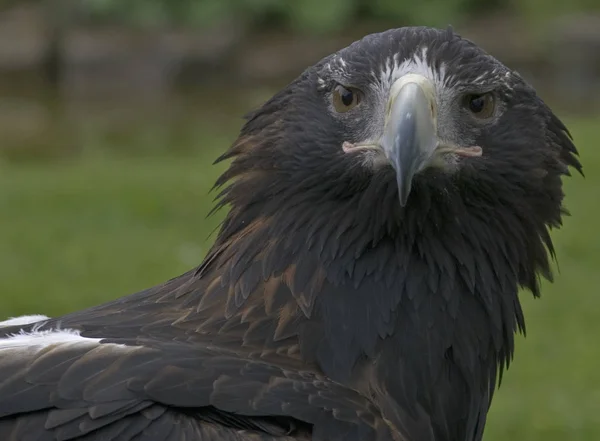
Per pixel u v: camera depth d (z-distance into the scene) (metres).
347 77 8.31
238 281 8.28
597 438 15.09
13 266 20.48
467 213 8.37
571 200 24.00
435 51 8.35
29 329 8.20
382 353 8.07
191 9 40.75
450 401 8.22
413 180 8.16
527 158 8.50
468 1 41.75
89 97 37.66
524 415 15.69
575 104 35.59
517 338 18.11
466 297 8.40
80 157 29.53
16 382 7.37
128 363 7.49
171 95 37.72
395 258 8.21
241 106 35.81
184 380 7.42
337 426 7.47
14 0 43.09
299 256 8.24
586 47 38.56
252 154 8.57
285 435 7.34
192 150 30.08
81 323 8.20
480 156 8.35
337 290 8.15
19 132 32.47
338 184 8.23
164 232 22.52
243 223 8.56
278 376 7.67
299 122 8.42
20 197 24.83
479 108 8.39
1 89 38.22
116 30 40.47
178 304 8.44
